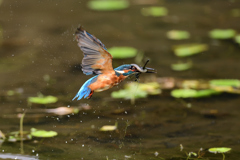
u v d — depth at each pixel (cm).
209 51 1448
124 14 1772
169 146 859
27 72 1252
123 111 1040
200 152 829
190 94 1113
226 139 894
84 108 1052
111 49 1395
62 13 1722
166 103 1093
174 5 1906
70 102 1080
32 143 861
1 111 1017
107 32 1566
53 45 1427
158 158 802
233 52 1441
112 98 1122
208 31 1616
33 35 1502
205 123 980
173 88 1184
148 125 966
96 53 599
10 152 816
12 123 957
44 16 1680
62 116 1002
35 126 945
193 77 1250
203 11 1827
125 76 638
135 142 877
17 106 1048
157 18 1738
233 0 1959
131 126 955
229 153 824
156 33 1587
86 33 582
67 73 1253
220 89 1184
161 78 1248
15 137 888
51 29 1556
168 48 1459
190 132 930
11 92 1128
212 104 1090
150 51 1423
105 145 860
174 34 1577
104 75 623
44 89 1150
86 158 796
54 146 849
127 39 1516
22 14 1691
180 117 1012
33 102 1073
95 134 912
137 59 1347
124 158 800
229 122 982
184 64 1340
